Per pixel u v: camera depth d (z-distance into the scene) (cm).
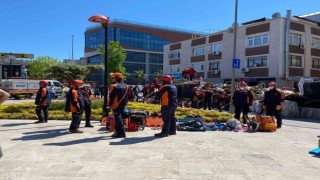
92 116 1285
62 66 4984
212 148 758
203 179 518
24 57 7162
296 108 1698
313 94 1795
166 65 5778
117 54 5491
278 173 560
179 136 923
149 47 8619
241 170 573
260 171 570
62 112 1380
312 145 824
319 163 636
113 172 552
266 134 1005
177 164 607
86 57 8956
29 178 515
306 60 3812
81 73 5131
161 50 8794
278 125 1182
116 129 887
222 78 4431
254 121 1104
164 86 905
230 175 542
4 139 848
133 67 8362
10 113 1379
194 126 1045
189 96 2570
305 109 1681
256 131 1066
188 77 3006
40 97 1186
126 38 8288
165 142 823
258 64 3862
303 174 557
